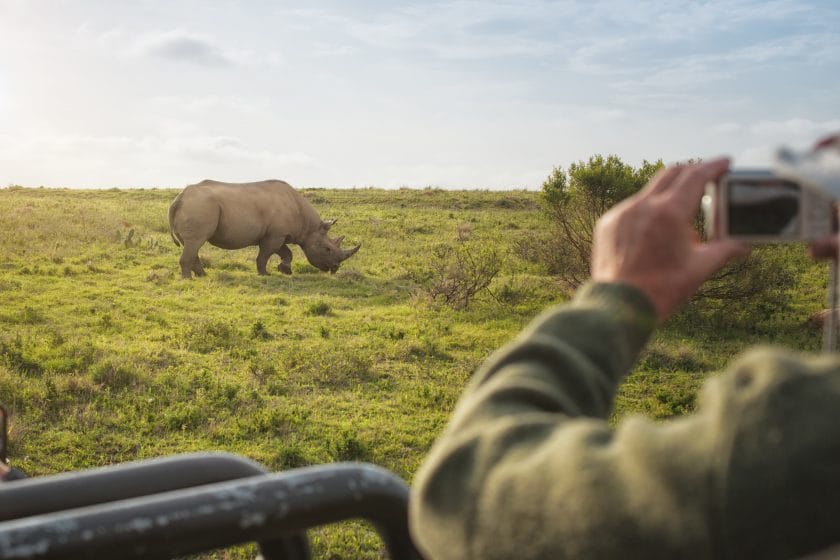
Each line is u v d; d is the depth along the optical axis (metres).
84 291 15.76
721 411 0.59
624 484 0.61
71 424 8.05
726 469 0.56
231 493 0.95
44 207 29.59
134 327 12.77
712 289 13.94
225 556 5.20
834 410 0.56
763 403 0.57
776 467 0.55
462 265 16.56
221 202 19.25
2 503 1.15
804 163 0.69
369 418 8.77
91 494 1.20
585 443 0.65
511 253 21.33
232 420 8.41
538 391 0.73
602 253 0.79
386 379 10.34
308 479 1.00
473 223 30.36
